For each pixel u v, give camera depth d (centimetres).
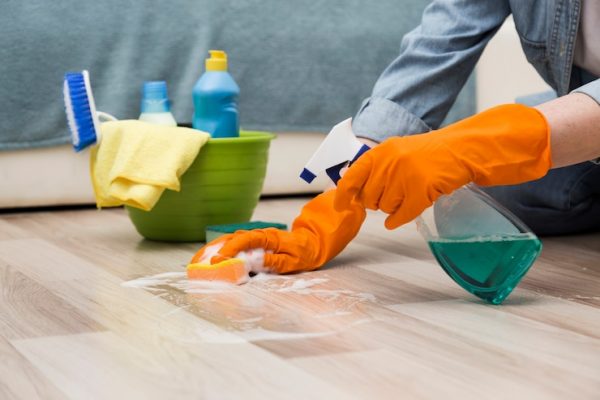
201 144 135
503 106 96
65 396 72
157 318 96
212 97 142
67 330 92
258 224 135
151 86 149
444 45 129
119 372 78
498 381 75
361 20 203
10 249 142
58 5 179
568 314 98
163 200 141
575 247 142
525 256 99
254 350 84
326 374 77
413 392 72
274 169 199
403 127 128
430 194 92
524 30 125
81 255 136
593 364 79
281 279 116
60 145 183
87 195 186
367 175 94
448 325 93
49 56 179
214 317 97
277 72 196
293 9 196
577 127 95
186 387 74
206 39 188
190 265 115
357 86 203
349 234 123
